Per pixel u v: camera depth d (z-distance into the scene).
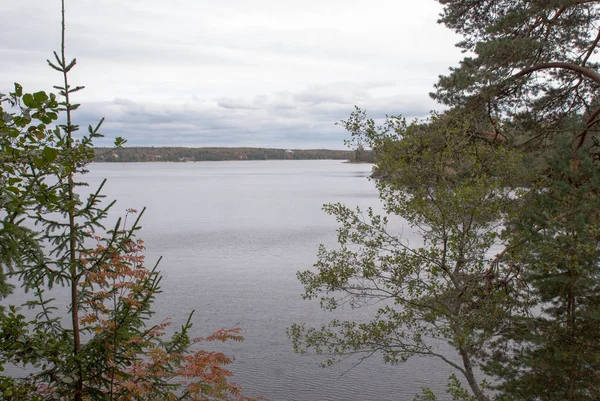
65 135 4.22
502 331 9.55
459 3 13.20
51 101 3.29
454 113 10.34
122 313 4.44
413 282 9.23
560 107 12.87
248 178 190.25
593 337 10.16
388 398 15.12
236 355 18.12
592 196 9.43
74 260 4.46
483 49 10.76
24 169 3.54
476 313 8.98
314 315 22.28
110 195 104.94
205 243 43.28
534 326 9.80
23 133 3.38
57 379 4.10
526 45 10.63
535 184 9.66
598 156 11.50
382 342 9.67
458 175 9.34
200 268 32.91
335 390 15.47
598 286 10.30
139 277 4.54
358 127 9.22
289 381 16.05
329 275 9.70
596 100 12.50
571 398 9.88
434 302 9.30
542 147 12.22
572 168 10.05
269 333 20.25
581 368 10.11
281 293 26.23
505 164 9.12
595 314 9.62
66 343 4.27
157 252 38.97
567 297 10.46
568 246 8.98
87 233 4.52
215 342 19.22
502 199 9.08
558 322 10.63
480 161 9.24
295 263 34.00
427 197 9.24
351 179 171.12
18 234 3.39
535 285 10.19
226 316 22.42
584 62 12.02
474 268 9.18
